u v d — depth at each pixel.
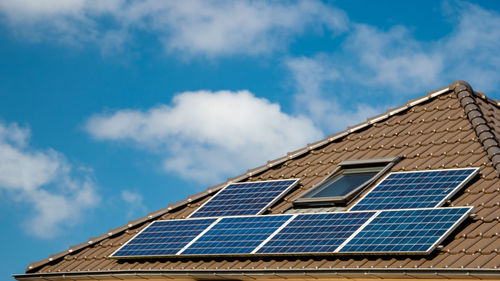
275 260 22.23
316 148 28.11
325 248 21.28
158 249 24.55
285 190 25.69
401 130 26.69
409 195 22.44
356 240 21.06
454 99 26.80
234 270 22.39
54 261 27.02
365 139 27.23
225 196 26.83
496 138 23.62
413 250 19.70
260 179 27.69
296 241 22.16
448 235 20.02
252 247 22.67
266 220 24.05
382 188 23.42
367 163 25.34
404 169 24.33
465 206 20.89
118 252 25.27
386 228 21.06
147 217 27.42
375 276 20.06
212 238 24.03
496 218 19.95
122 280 24.84
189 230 25.12
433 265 19.23
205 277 23.06
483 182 21.89
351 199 23.80
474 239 19.59
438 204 21.34
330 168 26.33
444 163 23.70
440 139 25.03
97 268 25.23
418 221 20.78
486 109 26.70
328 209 24.02
